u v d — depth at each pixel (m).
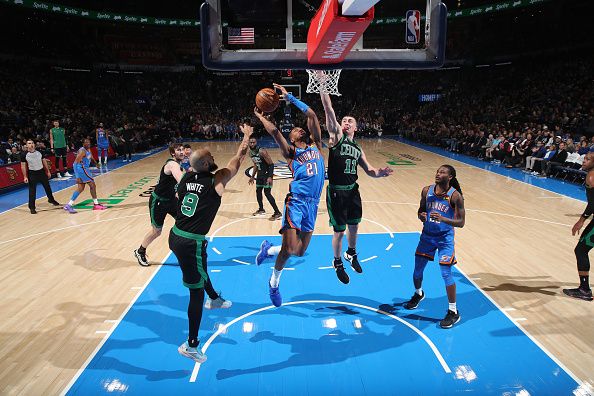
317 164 4.39
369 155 21.66
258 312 5.73
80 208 11.29
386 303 5.97
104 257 7.75
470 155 20.84
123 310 5.79
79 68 32.38
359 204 4.86
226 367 4.55
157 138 26.69
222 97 36.19
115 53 35.59
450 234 5.41
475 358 4.68
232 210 10.96
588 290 6.02
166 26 36.25
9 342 5.03
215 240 8.63
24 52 28.70
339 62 3.71
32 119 22.64
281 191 13.13
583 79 24.42
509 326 5.32
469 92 32.12
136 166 18.42
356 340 5.05
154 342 5.03
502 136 18.83
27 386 4.24
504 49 33.16
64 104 26.83
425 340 5.04
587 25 28.06
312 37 3.49
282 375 4.41
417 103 35.88
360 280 6.71
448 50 36.22
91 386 4.25
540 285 6.48
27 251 8.07
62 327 5.36
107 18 31.84
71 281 6.72
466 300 6.02
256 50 3.63
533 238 8.63
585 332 5.17
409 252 7.88
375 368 4.52
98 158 19.55
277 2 3.57
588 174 5.89
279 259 4.50
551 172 15.15
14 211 11.03
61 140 16.05
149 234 7.14
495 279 6.71
